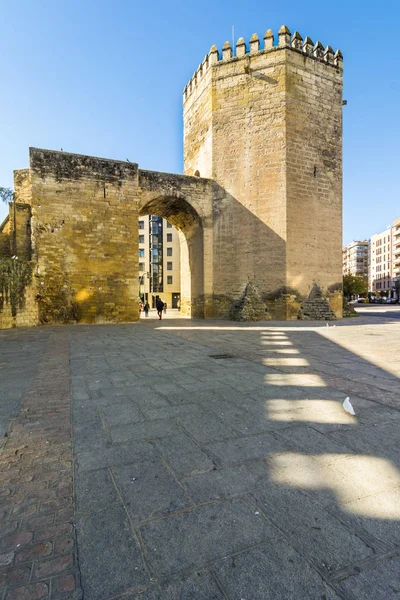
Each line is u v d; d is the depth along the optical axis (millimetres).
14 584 1594
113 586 1570
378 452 2861
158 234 60500
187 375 5621
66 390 4805
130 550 1791
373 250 108688
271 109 19281
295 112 19281
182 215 22344
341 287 20688
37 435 3295
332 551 1759
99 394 4598
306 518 2018
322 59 20141
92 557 1751
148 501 2211
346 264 146500
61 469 2656
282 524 1971
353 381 5176
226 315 20250
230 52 20297
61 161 17391
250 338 10633
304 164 19531
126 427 3453
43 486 2416
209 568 1660
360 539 1841
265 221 19453
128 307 18438
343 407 3936
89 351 8234
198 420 3617
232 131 20266
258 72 19578
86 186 17781
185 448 2971
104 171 18141
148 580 1600
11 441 3166
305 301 19359
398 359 6949
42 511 2135
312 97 19859
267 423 3516
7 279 14984
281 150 19047
